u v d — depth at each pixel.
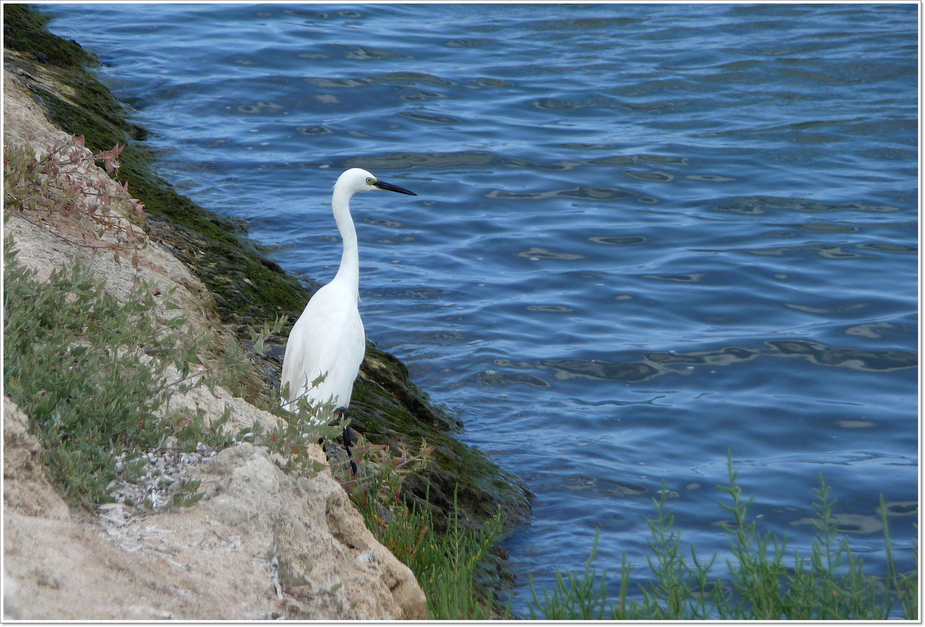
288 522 6.18
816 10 35.66
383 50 29.31
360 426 11.07
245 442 6.58
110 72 24.31
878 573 9.66
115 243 10.35
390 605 6.44
